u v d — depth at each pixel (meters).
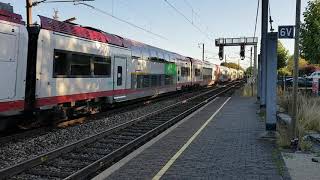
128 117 19.34
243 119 17.97
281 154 10.25
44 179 8.35
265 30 20.70
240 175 8.34
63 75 15.04
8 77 11.72
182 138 12.73
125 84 22.17
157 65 29.81
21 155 10.52
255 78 41.91
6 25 11.55
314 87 26.83
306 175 8.30
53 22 14.49
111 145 12.19
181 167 8.98
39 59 13.43
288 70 69.44
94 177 8.36
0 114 11.53
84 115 18.77
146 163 9.33
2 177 8.02
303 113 16.06
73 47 15.79
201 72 51.22
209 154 10.34
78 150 11.20
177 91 39.56
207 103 27.58
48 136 13.15
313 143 12.09
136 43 25.22
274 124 12.47
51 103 14.29
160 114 20.64
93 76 17.75
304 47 34.41
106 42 19.33
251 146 11.41
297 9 10.84
